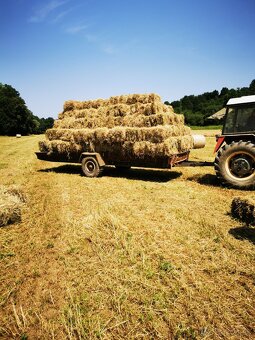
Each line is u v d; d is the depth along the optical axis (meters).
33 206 6.00
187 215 5.02
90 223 4.79
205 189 6.86
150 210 5.38
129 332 2.43
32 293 3.03
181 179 8.25
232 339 2.31
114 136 8.19
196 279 3.10
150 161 7.94
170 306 2.71
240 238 4.04
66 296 2.93
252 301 2.73
